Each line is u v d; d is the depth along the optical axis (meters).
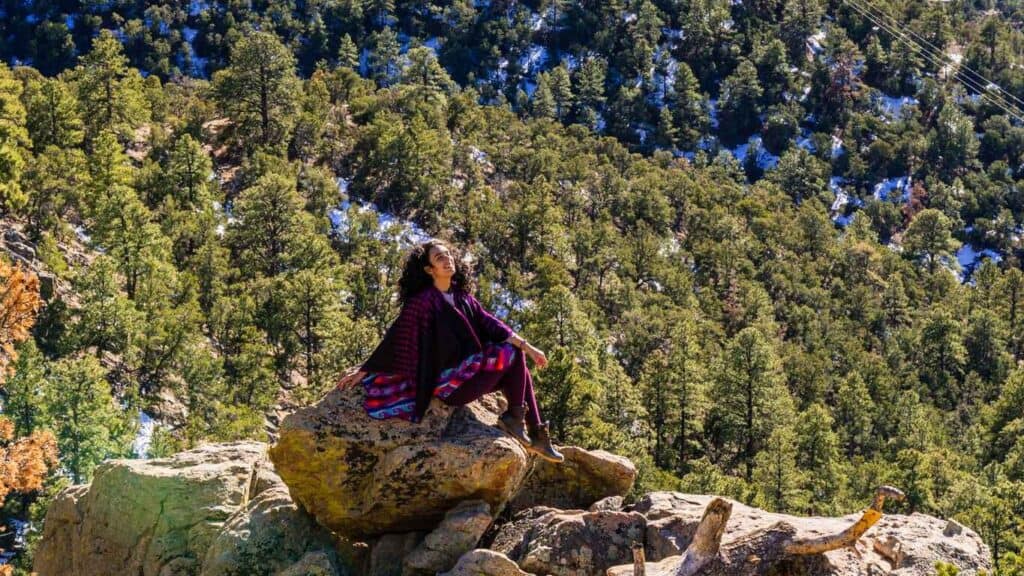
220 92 134.25
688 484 51.38
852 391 89.31
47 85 105.50
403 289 9.99
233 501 11.62
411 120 139.12
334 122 145.38
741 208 168.75
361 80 169.50
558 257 115.44
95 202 84.31
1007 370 122.44
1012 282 147.12
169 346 65.94
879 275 158.38
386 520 10.49
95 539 11.66
